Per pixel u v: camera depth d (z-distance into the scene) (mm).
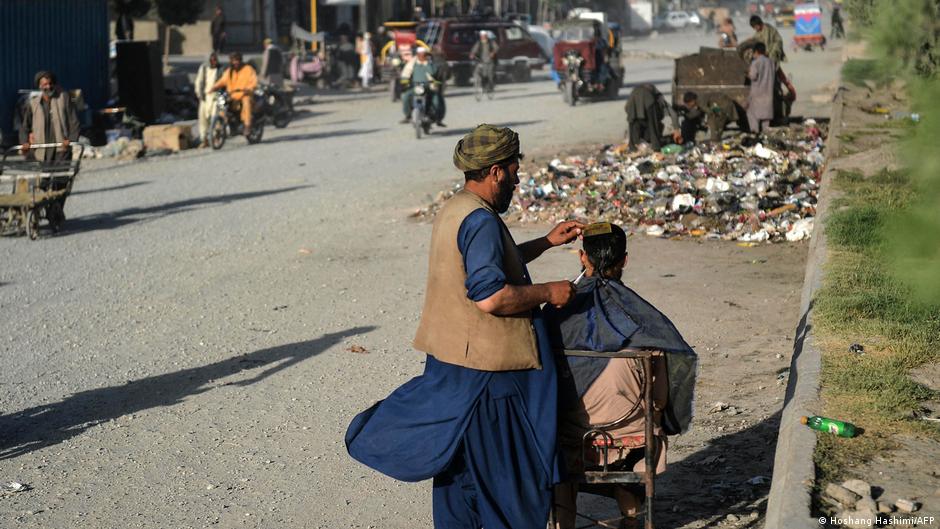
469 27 36938
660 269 10273
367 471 5680
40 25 23500
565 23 29406
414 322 8883
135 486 5523
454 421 3686
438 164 18609
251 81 22422
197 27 49562
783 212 12117
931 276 2412
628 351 3857
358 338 8445
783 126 18781
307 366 7715
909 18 3441
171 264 11594
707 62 18891
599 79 28031
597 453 4000
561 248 11578
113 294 10258
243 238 12969
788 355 7285
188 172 18844
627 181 14023
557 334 3941
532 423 3695
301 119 27828
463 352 3691
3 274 11266
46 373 7746
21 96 22094
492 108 27969
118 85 24672
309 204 15195
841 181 10914
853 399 4984
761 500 4797
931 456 4320
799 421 4738
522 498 3684
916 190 2422
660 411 4008
